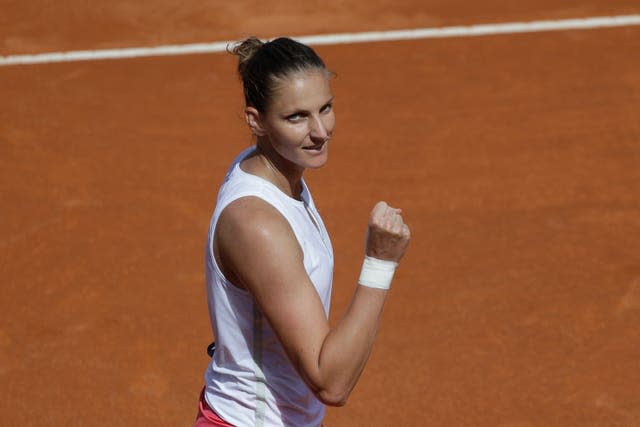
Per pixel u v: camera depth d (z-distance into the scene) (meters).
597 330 20.39
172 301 21.83
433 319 20.78
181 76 33.12
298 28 36.53
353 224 24.48
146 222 24.89
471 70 32.69
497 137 28.48
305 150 10.03
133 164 27.70
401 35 35.47
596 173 26.58
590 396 18.62
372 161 27.34
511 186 26.00
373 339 9.52
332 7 37.97
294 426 11.05
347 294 21.92
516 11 36.88
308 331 9.43
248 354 10.66
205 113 30.52
